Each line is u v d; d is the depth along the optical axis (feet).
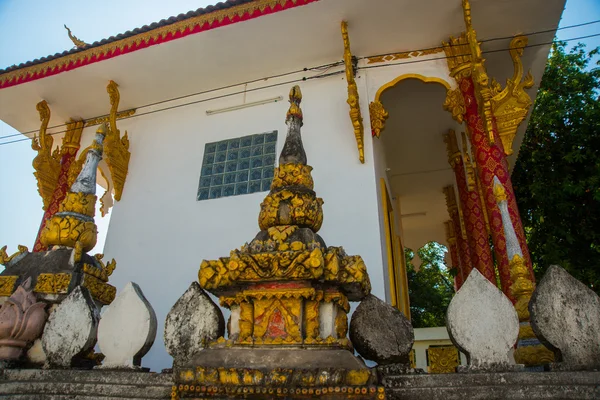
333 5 29.48
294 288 10.85
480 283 11.73
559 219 43.14
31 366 13.84
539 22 29.96
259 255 10.86
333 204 29.53
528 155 46.62
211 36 32.42
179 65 35.37
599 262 39.65
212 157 35.32
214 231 32.17
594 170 41.34
